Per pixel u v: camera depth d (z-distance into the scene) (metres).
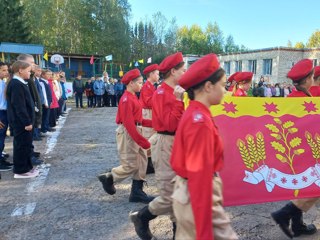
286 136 3.63
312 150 3.65
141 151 4.44
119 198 4.69
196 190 1.85
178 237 2.13
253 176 3.43
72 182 5.37
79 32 48.62
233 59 37.88
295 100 3.77
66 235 3.61
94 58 35.81
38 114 7.36
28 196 4.75
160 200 3.12
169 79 3.34
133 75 4.27
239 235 3.58
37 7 42.44
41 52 24.03
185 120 2.02
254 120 3.59
